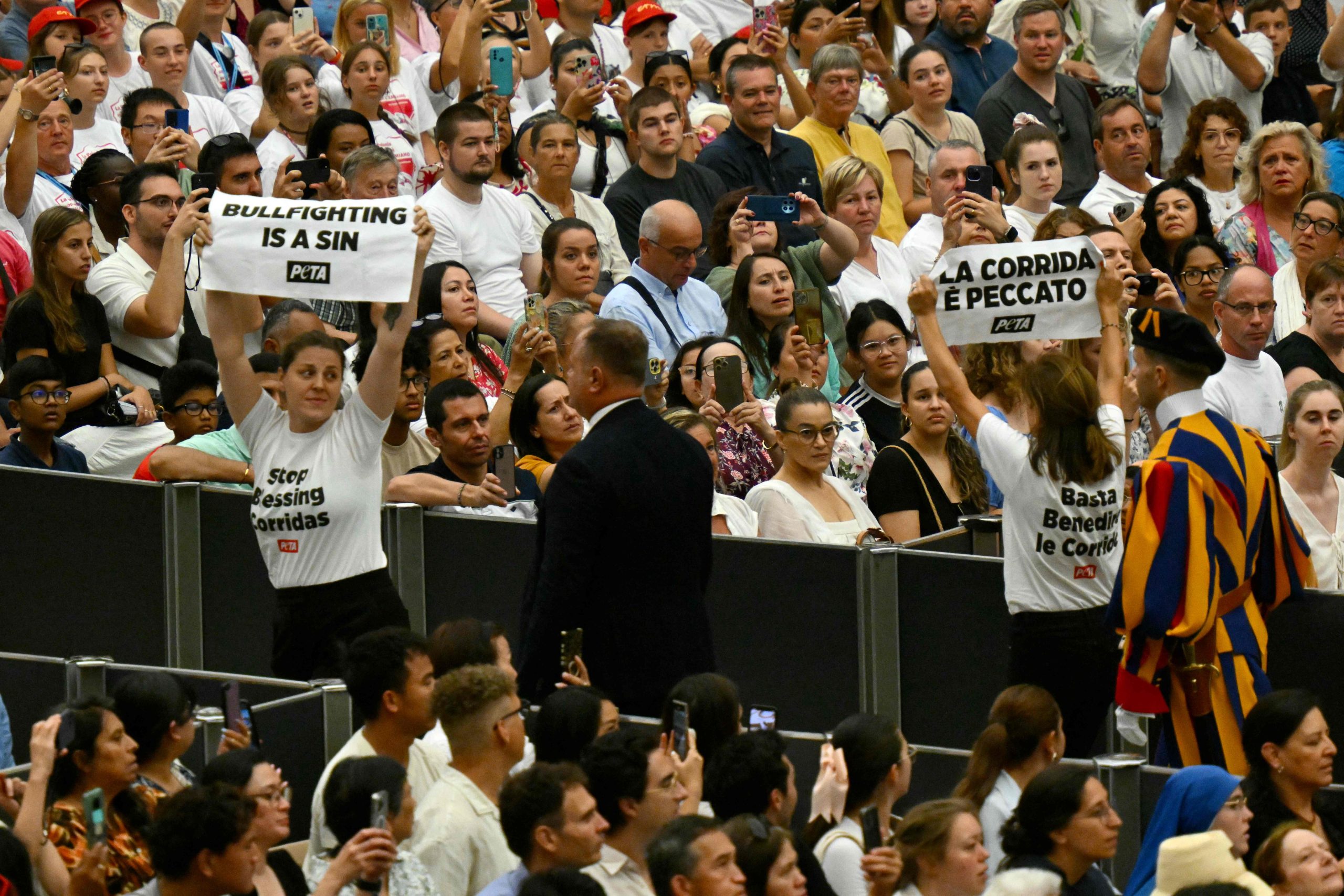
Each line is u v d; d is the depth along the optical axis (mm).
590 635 23875
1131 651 25266
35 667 24859
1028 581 25719
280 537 26094
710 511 24656
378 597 26172
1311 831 21078
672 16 49062
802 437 30703
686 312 36438
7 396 33719
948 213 35656
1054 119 47188
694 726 21578
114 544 29875
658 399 33438
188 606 29766
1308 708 23312
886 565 28375
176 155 36562
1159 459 25703
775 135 43250
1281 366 36688
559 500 23609
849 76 44281
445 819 20281
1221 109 44281
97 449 33250
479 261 39031
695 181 42000
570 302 34469
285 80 41906
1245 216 42125
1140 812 22625
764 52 46750
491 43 45031
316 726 23609
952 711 28516
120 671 24688
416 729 21719
